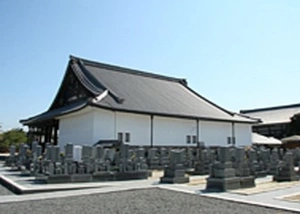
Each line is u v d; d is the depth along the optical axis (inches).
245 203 298.4
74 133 855.7
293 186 435.8
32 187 388.2
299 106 1886.1
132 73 1137.4
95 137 768.3
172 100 1022.4
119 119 810.8
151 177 556.7
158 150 741.3
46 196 338.3
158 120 879.1
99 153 500.4
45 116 971.9
